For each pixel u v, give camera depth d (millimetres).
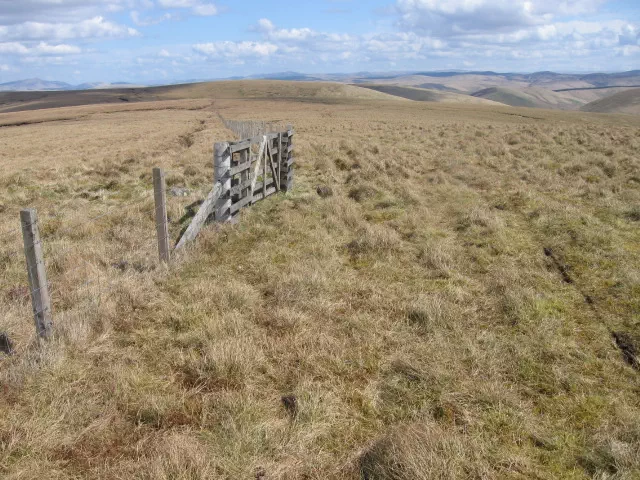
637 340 4535
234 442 3100
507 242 7422
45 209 9789
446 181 11961
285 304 5215
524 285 5785
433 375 3846
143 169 14188
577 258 6703
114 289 5422
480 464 2932
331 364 4141
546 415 3521
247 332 4656
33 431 3141
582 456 3080
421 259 6723
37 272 4086
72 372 3875
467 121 41500
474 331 4746
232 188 8320
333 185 11648
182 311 4996
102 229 8117
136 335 4629
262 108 80000
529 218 8805
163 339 4562
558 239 7492
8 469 2867
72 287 5566
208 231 7484
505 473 2949
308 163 15180
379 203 9953
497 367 4086
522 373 4031
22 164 17359
